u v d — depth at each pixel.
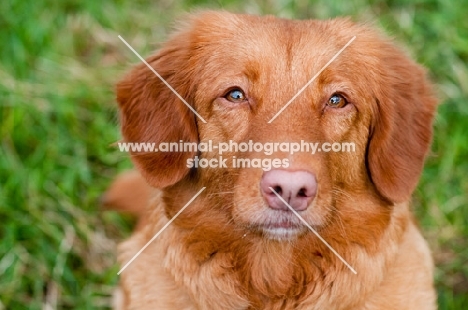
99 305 0.99
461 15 1.15
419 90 0.85
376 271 0.81
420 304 0.84
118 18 1.18
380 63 0.82
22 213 1.03
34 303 0.98
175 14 1.18
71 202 1.04
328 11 1.17
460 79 1.12
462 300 0.99
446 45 1.13
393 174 0.81
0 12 1.15
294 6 1.18
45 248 1.01
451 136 1.09
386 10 1.18
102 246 1.03
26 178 1.04
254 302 0.82
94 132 1.09
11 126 1.07
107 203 1.03
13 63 1.12
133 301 0.85
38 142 1.08
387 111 0.81
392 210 0.82
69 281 1.00
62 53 1.15
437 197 1.06
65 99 1.09
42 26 1.14
